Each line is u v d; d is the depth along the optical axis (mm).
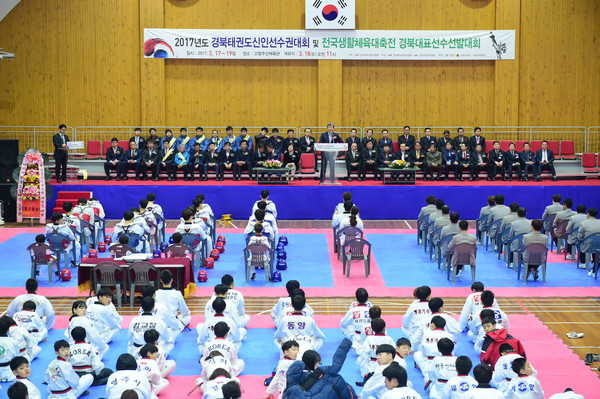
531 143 26062
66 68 26547
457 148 24953
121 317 12453
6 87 26641
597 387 10219
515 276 16531
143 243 16781
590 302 14594
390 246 19625
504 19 26266
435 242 17453
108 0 26312
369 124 26875
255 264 15805
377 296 14922
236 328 11133
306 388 7152
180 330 12023
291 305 11125
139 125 26812
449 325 10938
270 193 23234
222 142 25188
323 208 23344
